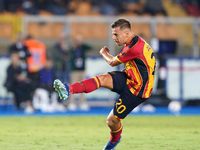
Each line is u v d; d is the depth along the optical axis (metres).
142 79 15.30
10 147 17.55
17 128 26.83
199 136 22.67
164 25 46.84
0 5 56.59
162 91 44.09
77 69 42.12
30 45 41.19
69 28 43.50
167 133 24.28
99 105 43.75
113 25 15.89
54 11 57.53
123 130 26.05
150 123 31.22
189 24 47.62
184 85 44.56
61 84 14.38
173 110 43.34
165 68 44.03
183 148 17.67
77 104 43.44
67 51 41.88
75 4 59.44
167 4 61.88
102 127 27.97
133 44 15.45
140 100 15.45
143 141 20.28
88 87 15.14
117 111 15.35
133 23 45.97
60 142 19.53
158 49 44.25
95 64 43.12
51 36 47.53
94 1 60.59
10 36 44.81
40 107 41.78
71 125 29.34
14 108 41.31
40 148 17.28
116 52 45.44
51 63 41.81
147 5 58.75
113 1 60.97
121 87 15.48
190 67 44.59
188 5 63.00
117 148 17.70
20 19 43.94
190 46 47.41
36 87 41.34
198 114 40.28
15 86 40.72
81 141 20.00
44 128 27.02
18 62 40.66
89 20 43.88
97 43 48.69
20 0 57.75
